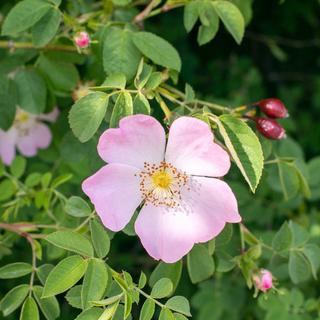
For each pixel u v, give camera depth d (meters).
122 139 0.21
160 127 0.21
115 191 0.21
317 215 0.33
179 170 0.21
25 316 0.22
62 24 0.27
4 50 0.30
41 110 0.27
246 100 0.39
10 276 0.23
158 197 0.22
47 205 0.26
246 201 0.30
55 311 0.22
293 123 0.38
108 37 0.24
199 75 0.42
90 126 0.21
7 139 0.30
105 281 0.20
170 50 0.24
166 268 0.23
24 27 0.23
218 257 0.24
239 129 0.21
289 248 0.25
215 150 0.21
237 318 0.31
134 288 0.21
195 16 0.25
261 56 0.44
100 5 0.29
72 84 0.27
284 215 0.32
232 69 0.41
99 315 0.20
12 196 0.28
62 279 0.20
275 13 0.43
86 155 0.27
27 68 0.27
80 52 0.25
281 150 0.29
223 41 0.43
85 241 0.21
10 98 0.26
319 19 0.44
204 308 0.31
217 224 0.21
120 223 0.21
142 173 0.21
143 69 0.23
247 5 0.28
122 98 0.21
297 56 0.45
